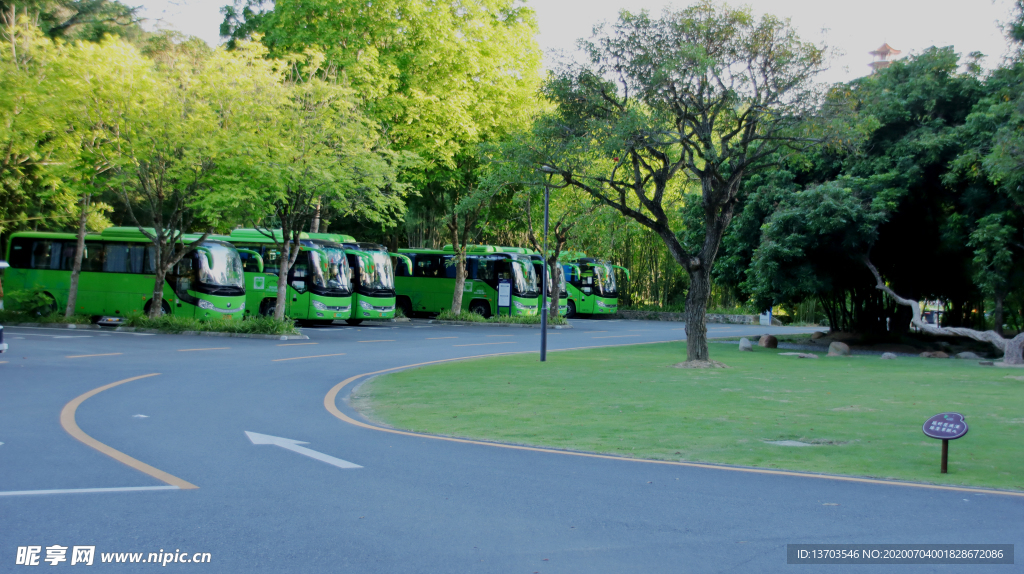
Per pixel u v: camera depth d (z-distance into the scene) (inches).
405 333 1180.5
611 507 240.8
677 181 1393.9
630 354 871.1
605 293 1925.4
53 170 953.5
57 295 1165.7
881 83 1083.3
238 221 1032.2
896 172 993.5
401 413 442.6
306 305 1248.2
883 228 1057.5
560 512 234.5
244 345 885.8
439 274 1641.2
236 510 232.4
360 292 1330.0
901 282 1188.5
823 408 467.8
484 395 517.0
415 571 183.0
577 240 1481.3
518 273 1600.6
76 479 267.3
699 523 224.4
